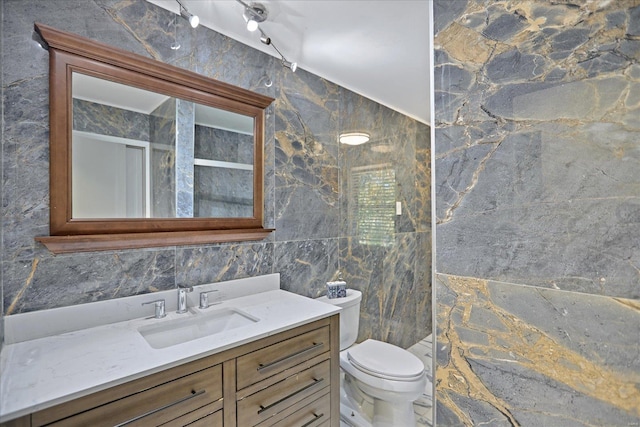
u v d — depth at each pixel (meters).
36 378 0.90
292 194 2.06
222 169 1.72
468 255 0.78
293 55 1.95
